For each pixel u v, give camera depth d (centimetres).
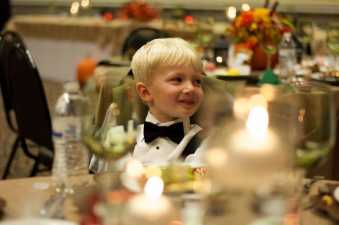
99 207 86
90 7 586
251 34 271
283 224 79
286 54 281
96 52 468
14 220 86
